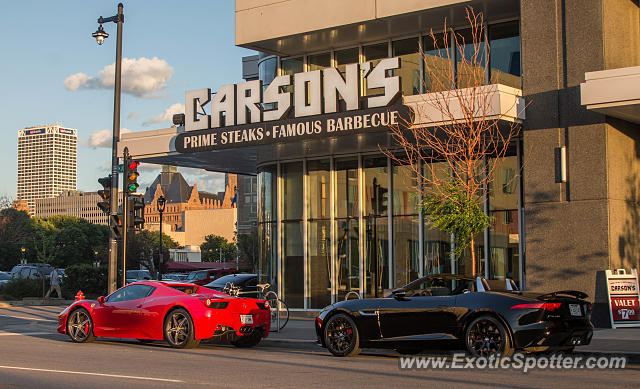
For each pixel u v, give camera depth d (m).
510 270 20.06
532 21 18.38
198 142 22.20
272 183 25.05
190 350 14.65
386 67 19.39
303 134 20.20
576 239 17.42
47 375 10.34
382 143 21.25
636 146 18.33
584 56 17.56
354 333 13.14
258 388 9.06
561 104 17.84
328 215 23.69
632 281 16.89
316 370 11.04
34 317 24.92
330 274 23.48
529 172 18.19
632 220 17.86
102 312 15.87
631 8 18.50
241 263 74.69
